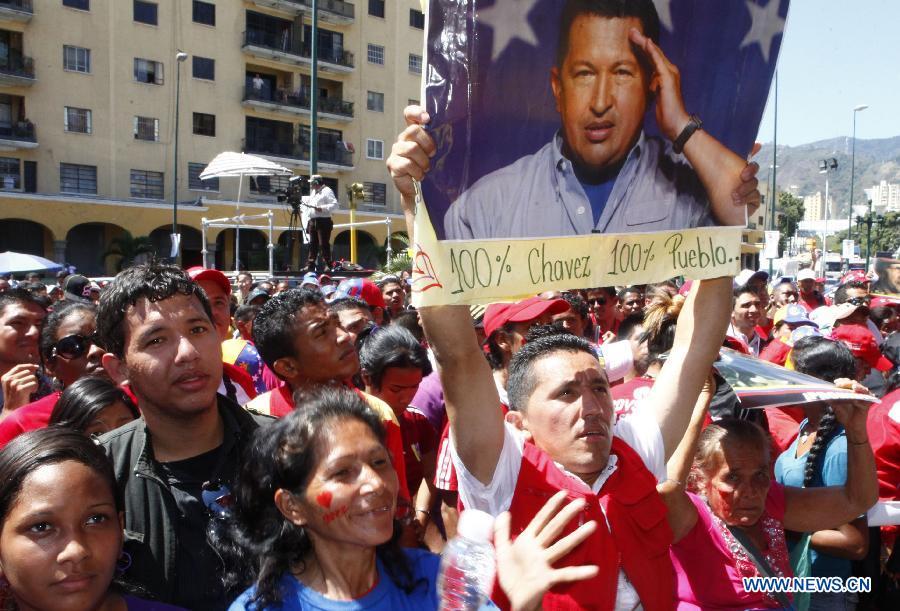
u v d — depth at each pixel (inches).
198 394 84.2
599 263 88.9
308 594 69.4
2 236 1355.8
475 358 85.9
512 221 82.4
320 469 68.3
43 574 66.5
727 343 170.7
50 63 1312.7
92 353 138.5
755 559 102.1
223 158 730.8
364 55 1676.9
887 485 130.7
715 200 95.6
